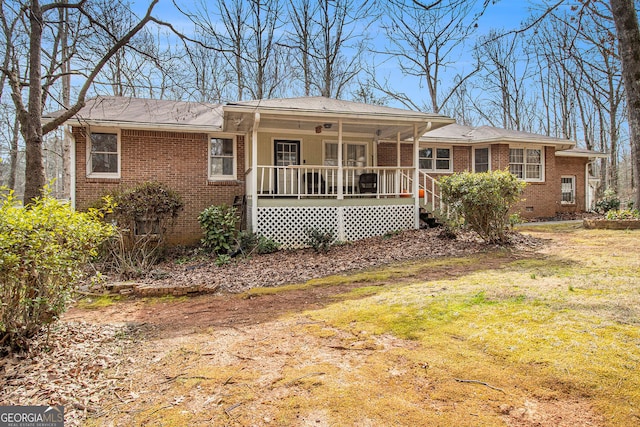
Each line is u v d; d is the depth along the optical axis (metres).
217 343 3.81
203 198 12.23
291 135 13.13
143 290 6.46
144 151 11.69
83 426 2.46
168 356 3.56
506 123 27.44
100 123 10.86
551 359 2.79
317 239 9.87
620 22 8.70
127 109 12.52
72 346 3.98
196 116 13.03
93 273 7.97
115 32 10.23
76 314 5.40
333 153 13.70
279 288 6.34
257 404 2.56
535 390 2.46
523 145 15.44
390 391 2.61
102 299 6.30
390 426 2.22
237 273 7.96
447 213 10.17
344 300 5.11
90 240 4.28
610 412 2.17
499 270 6.09
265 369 3.10
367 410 2.40
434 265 6.98
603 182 21.06
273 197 12.62
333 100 12.59
